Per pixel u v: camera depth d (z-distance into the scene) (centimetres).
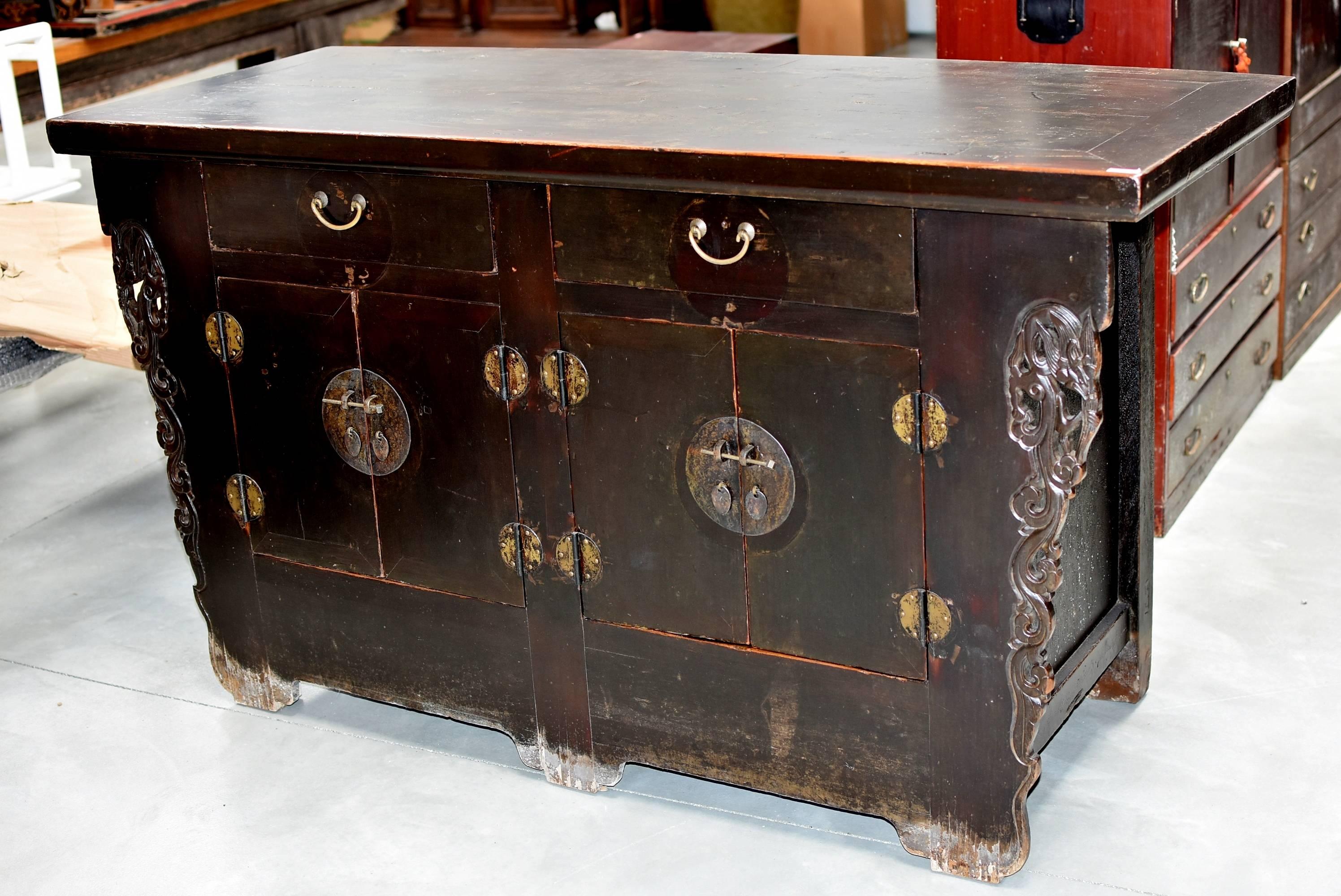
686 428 236
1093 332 202
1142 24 323
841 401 222
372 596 278
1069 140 208
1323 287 447
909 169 201
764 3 693
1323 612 310
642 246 229
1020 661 222
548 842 257
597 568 252
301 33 562
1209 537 343
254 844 260
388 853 256
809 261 217
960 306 209
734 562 240
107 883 252
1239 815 251
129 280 279
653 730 258
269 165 255
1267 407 406
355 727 296
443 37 663
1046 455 210
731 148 214
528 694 269
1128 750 270
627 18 654
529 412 248
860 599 231
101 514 396
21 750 292
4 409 470
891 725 236
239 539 289
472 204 240
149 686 313
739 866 248
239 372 275
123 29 466
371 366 260
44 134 646
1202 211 340
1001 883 238
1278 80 237
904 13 732
